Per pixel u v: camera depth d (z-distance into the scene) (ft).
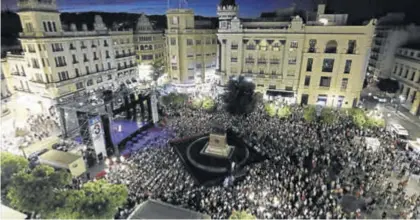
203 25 214.69
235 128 127.85
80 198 60.18
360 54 143.95
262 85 171.12
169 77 211.41
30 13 132.36
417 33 186.19
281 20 173.88
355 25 142.51
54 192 63.10
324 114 128.67
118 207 65.98
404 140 112.37
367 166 93.45
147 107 139.54
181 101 155.33
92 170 99.25
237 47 167.73
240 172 94.58
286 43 155.53
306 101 165.99
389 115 148.05
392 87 180.86
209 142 110.63
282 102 153.17
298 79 161.79
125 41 203.31
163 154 104.99
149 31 221.05
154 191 80.74
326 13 167.73
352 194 82.38
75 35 156.25
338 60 149.48
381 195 80.69
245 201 75.61
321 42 149.48
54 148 107.24
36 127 127.24
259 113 142.92
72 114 117.08
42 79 146.00
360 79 149.89
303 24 148.66
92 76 171.73
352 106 155.94
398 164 95.09
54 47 143.95
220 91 179.93
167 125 139.23
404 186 84.12
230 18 167.53
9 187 64.28
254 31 160.66
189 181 88.43
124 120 143.64
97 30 173.78
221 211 72.54
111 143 112.57
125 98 131.54
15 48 165.27
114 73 192.03
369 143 104.37
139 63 225.35
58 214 57.11
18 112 152.97
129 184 83.35
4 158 70.64
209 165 99.81
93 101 122.62
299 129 122.31
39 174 65.67
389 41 192.54
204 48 201.67
